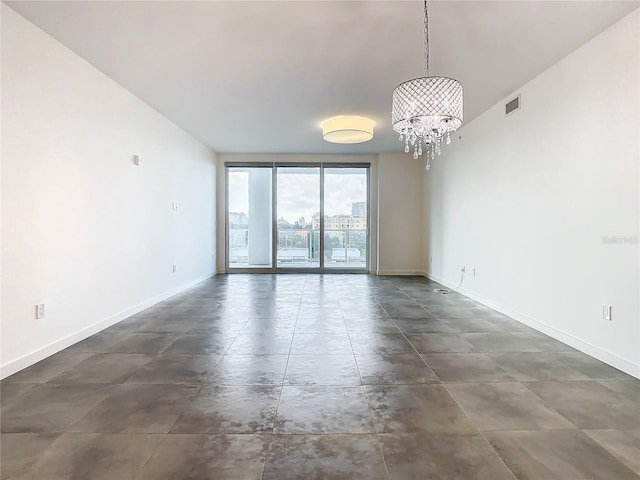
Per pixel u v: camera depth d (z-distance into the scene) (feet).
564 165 10.69
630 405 6.82
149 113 15.30
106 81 12.14
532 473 4.91
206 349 9.98
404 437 5.76
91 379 7.98
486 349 10.04
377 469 4.99
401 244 25.89
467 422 6.21
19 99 8.57
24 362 8.62
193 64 11.27
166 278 17.24
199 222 22.17
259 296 17.80
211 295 18.07
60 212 9.95
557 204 10.98
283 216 27.22
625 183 8.57
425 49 10.21
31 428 5.99
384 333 11.51
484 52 10.37
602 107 9.24
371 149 24.43
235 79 12.48
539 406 6.79
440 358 9.32
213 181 25.13
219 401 6.97
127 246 13.60
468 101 14.40
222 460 5.18
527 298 12.55
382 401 6.98
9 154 8.30
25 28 8.71
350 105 15.06
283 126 18.44
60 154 9.95
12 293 8.36
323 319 13.26
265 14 8.56
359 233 27.17
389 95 13.87
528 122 12.49
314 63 11.21
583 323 9.87
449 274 20.26
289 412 6.56
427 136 10.39
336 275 25.72
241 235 27.48
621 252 8.67
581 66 9.99
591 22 8.80
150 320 13.15
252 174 27.45
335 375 8.22
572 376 8.20
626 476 4.84
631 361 8.35
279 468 5.01
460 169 18.52
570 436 5.79
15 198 8.46
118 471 4.93
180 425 6.11
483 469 4.99
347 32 9.39
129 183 13.74
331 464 5.09
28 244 8.84
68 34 9.46
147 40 9.80
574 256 10.25
